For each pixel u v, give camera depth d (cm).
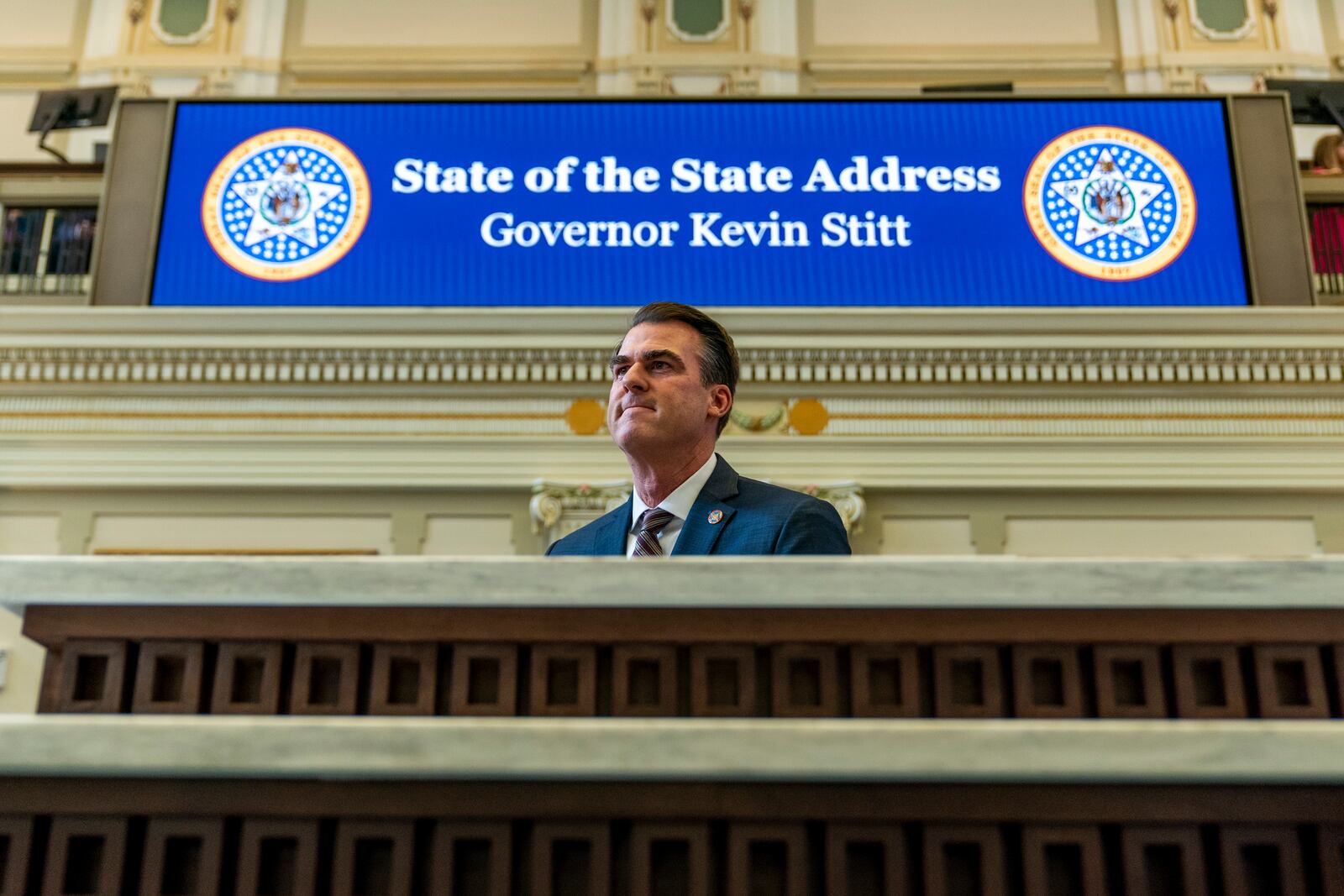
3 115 612
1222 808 82
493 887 81
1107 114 480
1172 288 461
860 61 625
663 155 480
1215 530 441
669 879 82
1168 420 444
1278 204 470
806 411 446
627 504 178
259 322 446
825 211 472
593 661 87
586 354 447
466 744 81
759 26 629
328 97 485
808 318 444
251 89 620
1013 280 463
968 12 635
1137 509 443
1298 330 439
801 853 82
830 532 148
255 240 470
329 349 446
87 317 445
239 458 443
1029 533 440
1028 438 442
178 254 467
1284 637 86
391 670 87
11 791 84
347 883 82
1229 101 480
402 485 441
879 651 87
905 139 480
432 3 641
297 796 83
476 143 482
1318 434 442
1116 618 87
